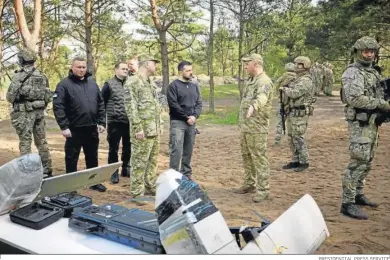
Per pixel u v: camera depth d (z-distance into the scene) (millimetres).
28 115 6000
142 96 5031
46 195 2740
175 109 5750
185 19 20156
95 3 18812
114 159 6332
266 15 18781
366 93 4348
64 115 5348
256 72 5121
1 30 17922
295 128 6941
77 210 2496
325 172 6902
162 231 2004
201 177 6746
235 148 9375
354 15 16625
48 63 20922
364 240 3938
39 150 6273
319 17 19688
